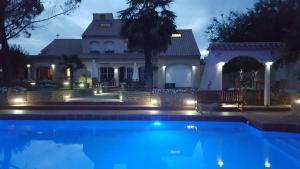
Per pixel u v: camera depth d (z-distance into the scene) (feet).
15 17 70.23
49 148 31.99
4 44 69.87
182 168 25.26
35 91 61.00
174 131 41.57
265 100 56.24
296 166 25.40
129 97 60.34
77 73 116.88
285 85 66.64
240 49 57.00
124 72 118.42
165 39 71.82
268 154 29.32
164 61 115.03
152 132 40.91
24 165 25.73
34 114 44.83
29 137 37.70
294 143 33.55
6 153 29.84
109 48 124.26
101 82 109.81
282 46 54.19
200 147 32.48
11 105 55.31
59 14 75.15
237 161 27.12
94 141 35.42
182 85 115.85
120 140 35.96
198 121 44.09
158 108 54.03
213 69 57.47
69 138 37.09
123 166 25.84
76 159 27.73
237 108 52.29
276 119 40.47
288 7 65.72
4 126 43.88
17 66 108.06
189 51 117.50
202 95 53.21
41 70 121.29
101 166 25.64
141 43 71.72
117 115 44.39
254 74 74.69
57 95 65.41
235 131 41.39
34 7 71.36
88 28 127.65
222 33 86.84
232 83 87.56
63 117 44.68
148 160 27.68
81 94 77.00
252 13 75.20
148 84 73.36
